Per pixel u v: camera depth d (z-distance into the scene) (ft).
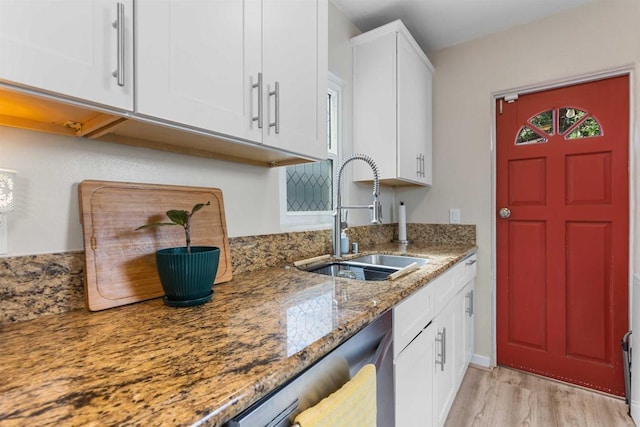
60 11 1.84
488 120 7.17
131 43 2.13
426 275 4.04
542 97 6.70
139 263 2.92
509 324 7.14
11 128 2.38
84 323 2.35
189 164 3.59
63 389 1.48
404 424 3.43
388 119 6.16
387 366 3.00
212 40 2.66
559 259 6.56
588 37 6.10
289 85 3.49
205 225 3.60
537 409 5.66
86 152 2.77
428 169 7.53
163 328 2.25
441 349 4.77
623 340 5.63
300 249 5.08
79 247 2.70
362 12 6.28
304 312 2.59
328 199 6.27
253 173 4.38
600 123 6.11
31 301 2.43
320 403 2.03
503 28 6.91
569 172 6.43
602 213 6.10
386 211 8.04
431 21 6.63
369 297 3.03
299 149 3.64
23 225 2.42
